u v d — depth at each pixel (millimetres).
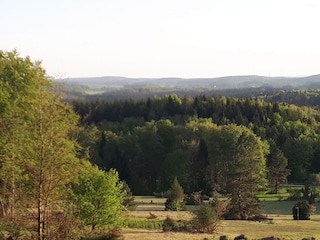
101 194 32531
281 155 89062
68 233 23453
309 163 102000
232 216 55281
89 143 94688
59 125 22391
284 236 38344
